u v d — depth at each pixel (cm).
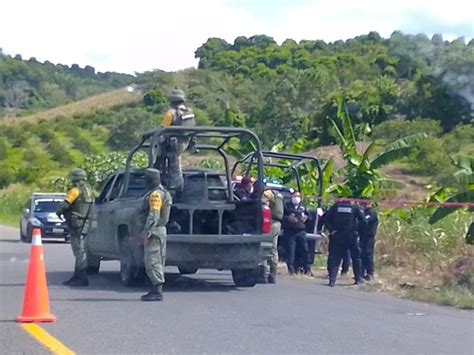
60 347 919
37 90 14300
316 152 4212
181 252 1438
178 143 1499
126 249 1480
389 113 5603
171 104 1534
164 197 1301
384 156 2319
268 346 946
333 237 1585
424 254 1833
